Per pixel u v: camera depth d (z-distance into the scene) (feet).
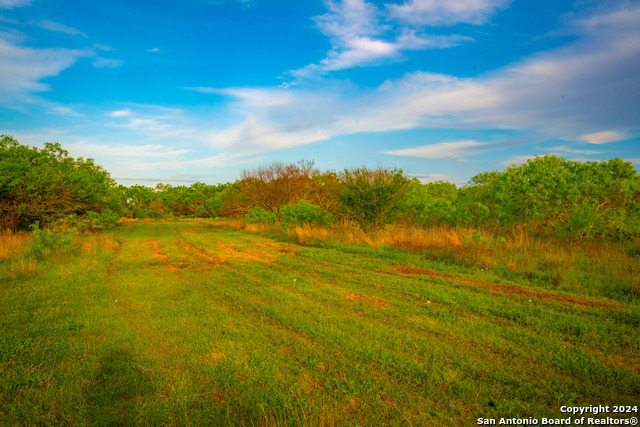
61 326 18.10
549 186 47.93
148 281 29.40
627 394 11.62
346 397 11.52
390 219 55.16
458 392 11.72
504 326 17.76
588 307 20.20
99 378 13.05
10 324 18.51
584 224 41.39
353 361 14.07
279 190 101.30
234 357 14.51
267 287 26.61
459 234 43.32
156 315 20.27
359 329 17.35
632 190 44.65
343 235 53.01
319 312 20.22
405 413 10.73
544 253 32.71
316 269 32.76
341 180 57.77
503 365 13.51
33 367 13.71
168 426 10.36
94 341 16.49
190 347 15.58
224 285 27.78
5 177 65.41
